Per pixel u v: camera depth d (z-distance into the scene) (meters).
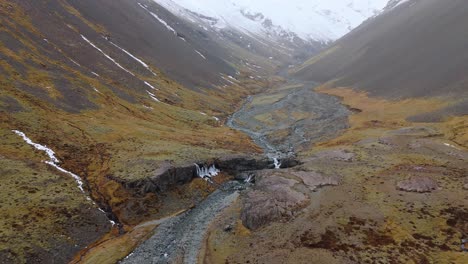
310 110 140.38
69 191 61.78
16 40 104.50
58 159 70.50
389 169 72.31
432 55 143.12
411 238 50.06
